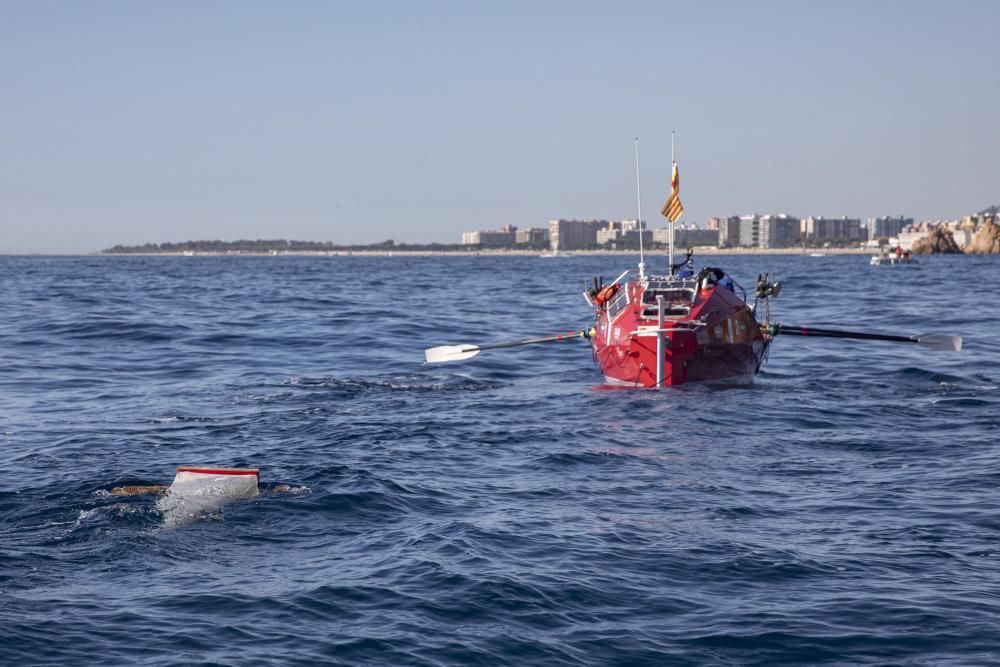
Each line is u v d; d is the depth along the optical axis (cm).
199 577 948
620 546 1055
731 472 1427
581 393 2192
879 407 1975
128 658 770
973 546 1059
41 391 2261
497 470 1437
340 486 1286
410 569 970
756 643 812
